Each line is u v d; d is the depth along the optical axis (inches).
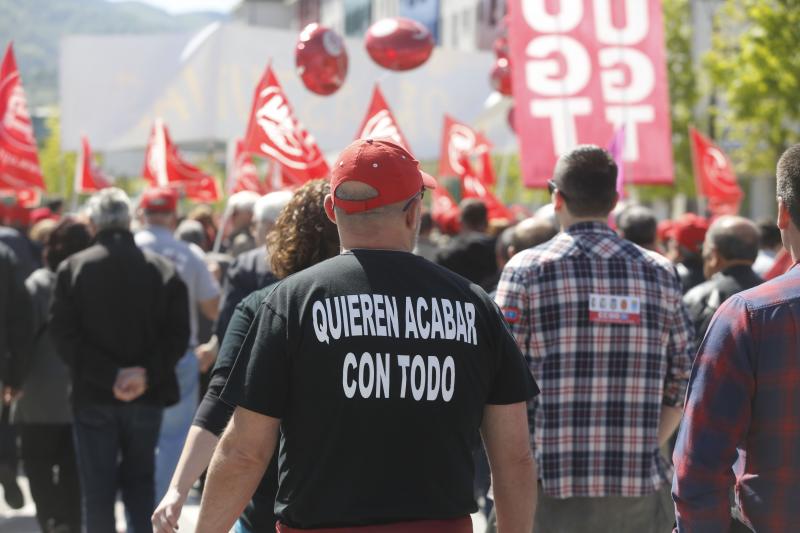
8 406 779.4
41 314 705.6
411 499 262.1
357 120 1219.9
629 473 401.4
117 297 586.2
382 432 261.3
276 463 332.5
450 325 270.8
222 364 326.0
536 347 406.6
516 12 778.2
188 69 1146.7
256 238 525.7
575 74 779.4
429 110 1314.0
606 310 403.2
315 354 263.0
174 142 1246.3
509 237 684.7
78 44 1188.5
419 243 908.0
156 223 692.1
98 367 580.1
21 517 796.6
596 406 402.6
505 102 1317.7
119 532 721.6
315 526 263.0
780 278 280.5
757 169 2118.6
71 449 696.4
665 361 409.7
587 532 405.4
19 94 990.4
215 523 272.4
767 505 272.8
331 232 370.3
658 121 778.8
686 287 690.2
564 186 414.9
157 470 674.8
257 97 714.8
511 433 281.7
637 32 780.6
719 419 274.2
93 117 1190.9
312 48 921.5
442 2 4298.7
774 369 271.7
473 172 1238.9
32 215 1182.3
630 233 626.5
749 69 1768.0
